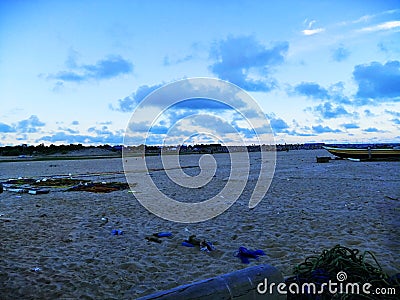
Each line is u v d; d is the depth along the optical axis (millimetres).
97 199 12664
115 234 7590
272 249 6258
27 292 4602
